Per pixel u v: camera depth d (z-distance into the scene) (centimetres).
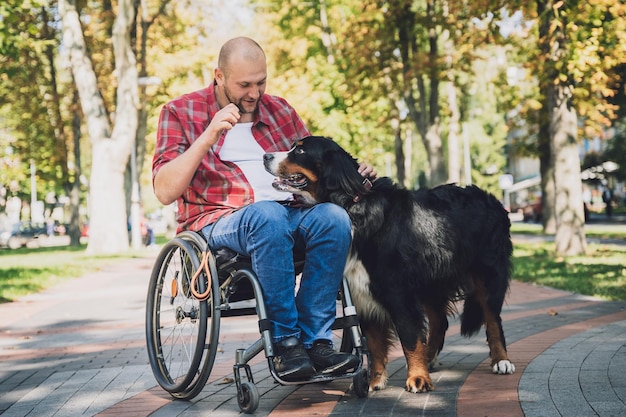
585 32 1514
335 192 464
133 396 497
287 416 427
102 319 949
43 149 3600
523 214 4941
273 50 3538
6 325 914
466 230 516
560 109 1634
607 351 575
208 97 501
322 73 3312
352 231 463
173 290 496
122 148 2505
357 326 457
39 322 936
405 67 2359
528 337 664
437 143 2400
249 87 472
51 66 3366
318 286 446
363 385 457
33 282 1432
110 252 2506
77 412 458
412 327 469
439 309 529
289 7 3481
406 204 482
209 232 464
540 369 521
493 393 457
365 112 2852
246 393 440
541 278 1194
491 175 6281
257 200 486
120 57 2466
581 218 1639
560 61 1493
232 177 486
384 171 6838
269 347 425
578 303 913
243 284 472
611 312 816
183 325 639
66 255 2527
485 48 2177
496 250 536
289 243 437
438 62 2183
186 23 3162
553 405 420
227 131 499
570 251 1633
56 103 3400
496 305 532
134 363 620
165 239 3875
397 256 466
